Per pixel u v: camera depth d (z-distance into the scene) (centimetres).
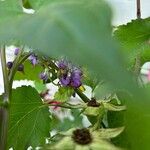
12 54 69
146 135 31
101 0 26
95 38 23
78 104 57
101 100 55
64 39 23
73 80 61
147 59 63
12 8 37
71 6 26
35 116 64
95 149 45
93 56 22
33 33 24
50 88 88
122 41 55
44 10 28
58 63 61
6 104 46
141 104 23
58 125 87
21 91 62
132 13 86
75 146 45
